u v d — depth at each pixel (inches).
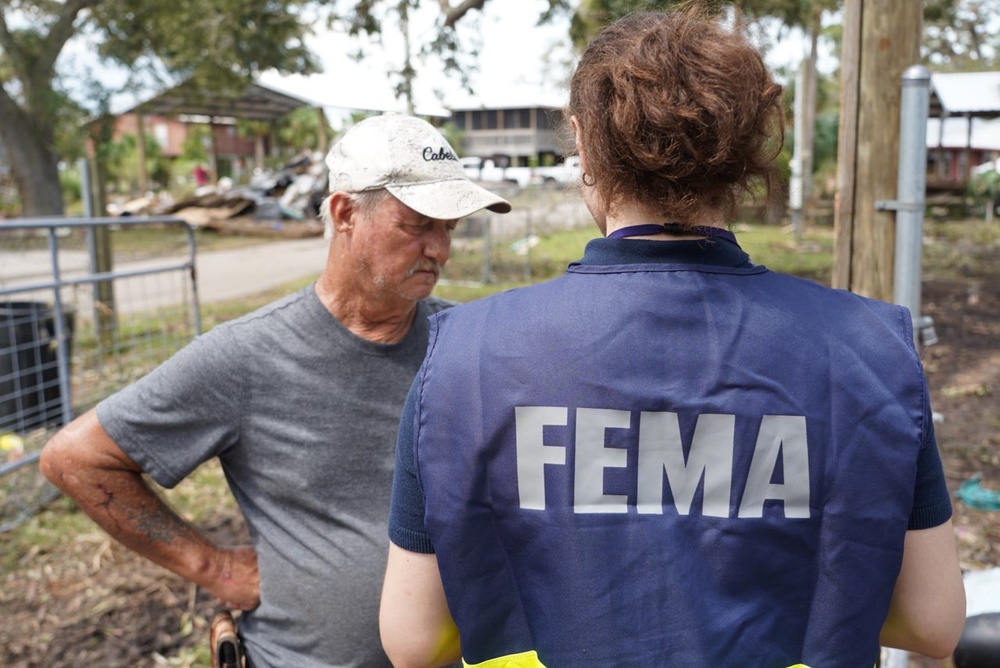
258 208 875.4
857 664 39.5
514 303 43.3
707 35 41.7
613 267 42.6
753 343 40.3
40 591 154.7
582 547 39.7
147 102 670.5
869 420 39.4
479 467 41.0
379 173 68.7
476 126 1407.5
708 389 39.8
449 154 72.0
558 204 660.7
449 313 44.8
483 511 41.2
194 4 426.3
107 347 274.7
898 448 39.2
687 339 40.6
